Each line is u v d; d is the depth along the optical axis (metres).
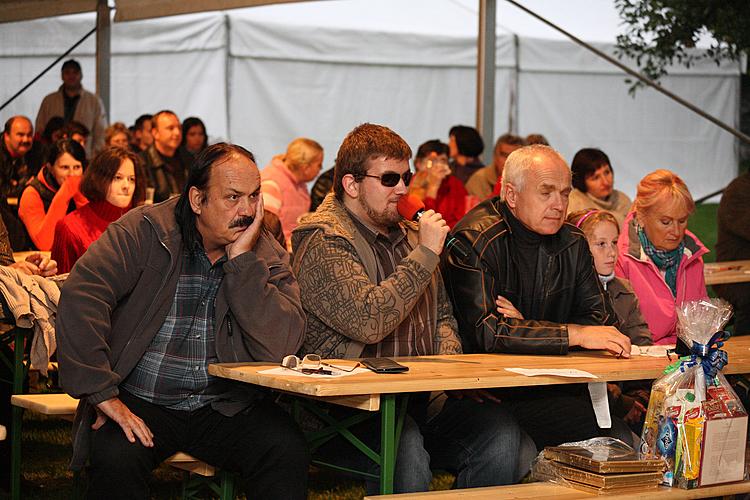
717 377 3.13
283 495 2.95
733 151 14.52
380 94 13.94
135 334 3.02
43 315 3.76
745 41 10.77
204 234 3.06
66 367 2.89
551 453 3.08
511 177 3.53
